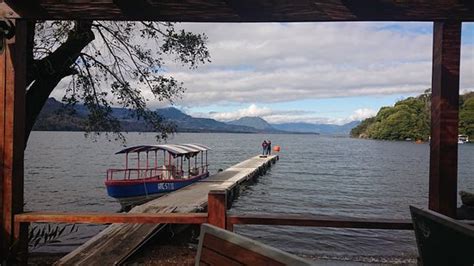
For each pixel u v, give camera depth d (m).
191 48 8.07
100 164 46.44
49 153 64.44
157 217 4.10
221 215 4.03
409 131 136.00
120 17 3.96
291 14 3.82
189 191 16.41
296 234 12.36
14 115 3.98
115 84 7.89
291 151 87.88
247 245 1.68
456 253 2.05
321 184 30.22
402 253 10.26
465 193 10.77
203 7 3.90
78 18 3.98
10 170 3.99
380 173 40.09
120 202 18.62
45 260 5.98
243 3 3.85
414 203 21.72
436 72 3.73
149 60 8.03
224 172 27.33
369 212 18.88
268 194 24.64
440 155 3.61
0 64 3.95
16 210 4.09
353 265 7.18
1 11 3.96
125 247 6.69
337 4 3.76
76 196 22.88
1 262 3.98
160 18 3.94
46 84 6.13
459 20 3.60
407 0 3.68
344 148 102.56
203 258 1.92
